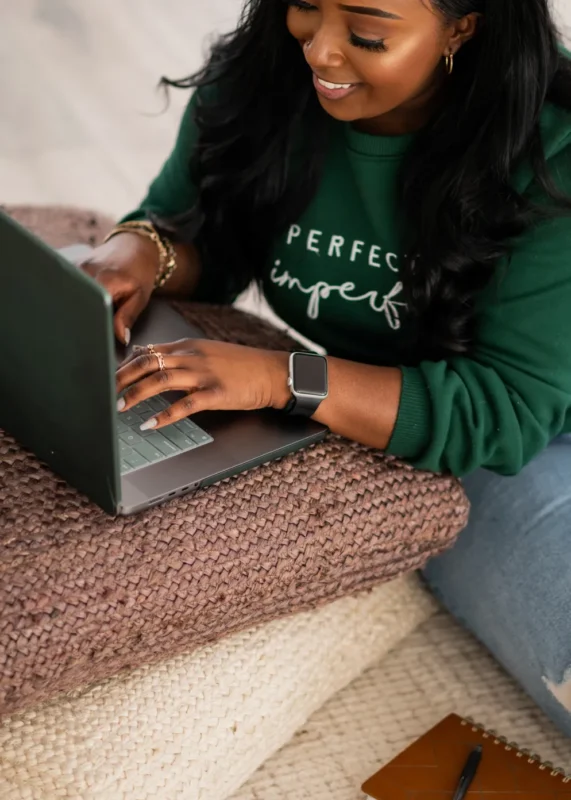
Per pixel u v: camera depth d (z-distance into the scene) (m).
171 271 1.56
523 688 1.56
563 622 1.42
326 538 1.29
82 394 1.04
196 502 1.23
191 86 1.56
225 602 1.24
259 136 1.49
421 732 1.51
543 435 1.37
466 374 1.37
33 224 1.85
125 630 1.17
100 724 1.28
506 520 1.50
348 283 1.51
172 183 1.65
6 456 1.24
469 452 1.35
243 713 1.37
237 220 1.58
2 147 2.71
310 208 1.50
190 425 1.28
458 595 1.59
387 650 1.59
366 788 1.32
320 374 1.31
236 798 1.40
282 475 1.30
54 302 1.00
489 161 1.32
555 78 1.34
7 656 1.09
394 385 1.34
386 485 1.34
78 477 1.16
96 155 2.76
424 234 1.38
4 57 2.98
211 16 3.31
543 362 1.36
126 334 1.41
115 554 1.16
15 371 1.14
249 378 1.28
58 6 3.20
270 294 1.62
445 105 1.35
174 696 1.33
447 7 1.22
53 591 1.12
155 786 1.27
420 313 1.43
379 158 1.40
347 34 1.22
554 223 1.34
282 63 1.44
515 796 1.32
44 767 1.23
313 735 1.50
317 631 1.47
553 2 1.32
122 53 3.09
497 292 1.38
